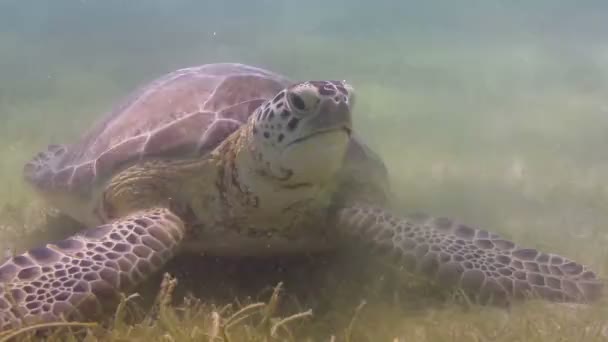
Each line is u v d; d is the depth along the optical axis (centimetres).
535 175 172
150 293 91
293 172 91
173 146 101
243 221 97
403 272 98
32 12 1181
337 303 90
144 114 110
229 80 112
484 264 92
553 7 1082
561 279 90
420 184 162
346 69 445
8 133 230
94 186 106
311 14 1154
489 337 81
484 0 1379
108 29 855
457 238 98
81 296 78
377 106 302
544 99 312
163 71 453
